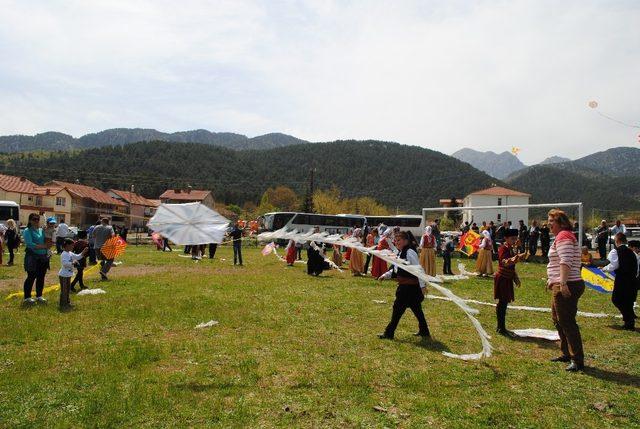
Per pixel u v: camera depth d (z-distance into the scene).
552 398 5.48
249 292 12.70
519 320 9.94
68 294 10.02
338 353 7.12
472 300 12.44
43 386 5.46
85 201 61.72
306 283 14.88
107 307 10.09
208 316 9.43
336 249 20.84
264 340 7.74
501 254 8.68
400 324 9.23
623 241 9.48
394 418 4.80
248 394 5.39
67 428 4.40
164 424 4.55
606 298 13.51
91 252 17.03
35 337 7.64
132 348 7.07
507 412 4.99
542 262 24.39
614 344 8.12
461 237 24.77
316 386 5.68
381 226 19.72
